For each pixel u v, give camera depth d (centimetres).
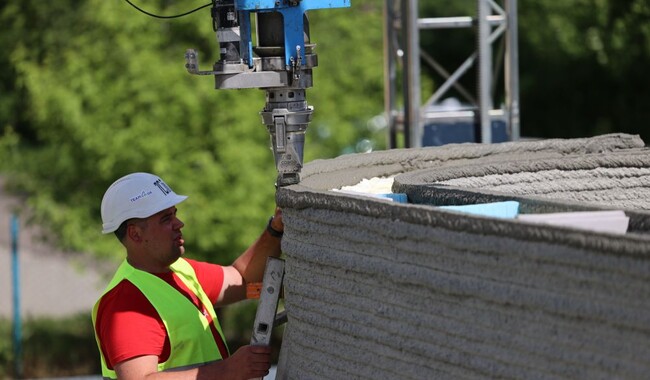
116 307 732
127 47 2062
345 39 2227
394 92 1872
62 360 2250
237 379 707
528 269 504
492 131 1773
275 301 714
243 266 838
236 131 2059
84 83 2059
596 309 475
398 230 568
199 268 822
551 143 945
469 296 535
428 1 3419
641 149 941
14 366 2230
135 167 2084
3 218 2812
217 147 2062
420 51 1847
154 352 726
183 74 2058
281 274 715
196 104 2041
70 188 2203
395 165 903
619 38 3173
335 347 633
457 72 1803
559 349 495
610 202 863
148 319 731
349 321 617
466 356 542
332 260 621
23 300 2455
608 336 475
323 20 2238
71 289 2481
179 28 2108
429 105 1797
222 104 2062
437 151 920
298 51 707
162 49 2111
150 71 2052
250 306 2241
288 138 723
